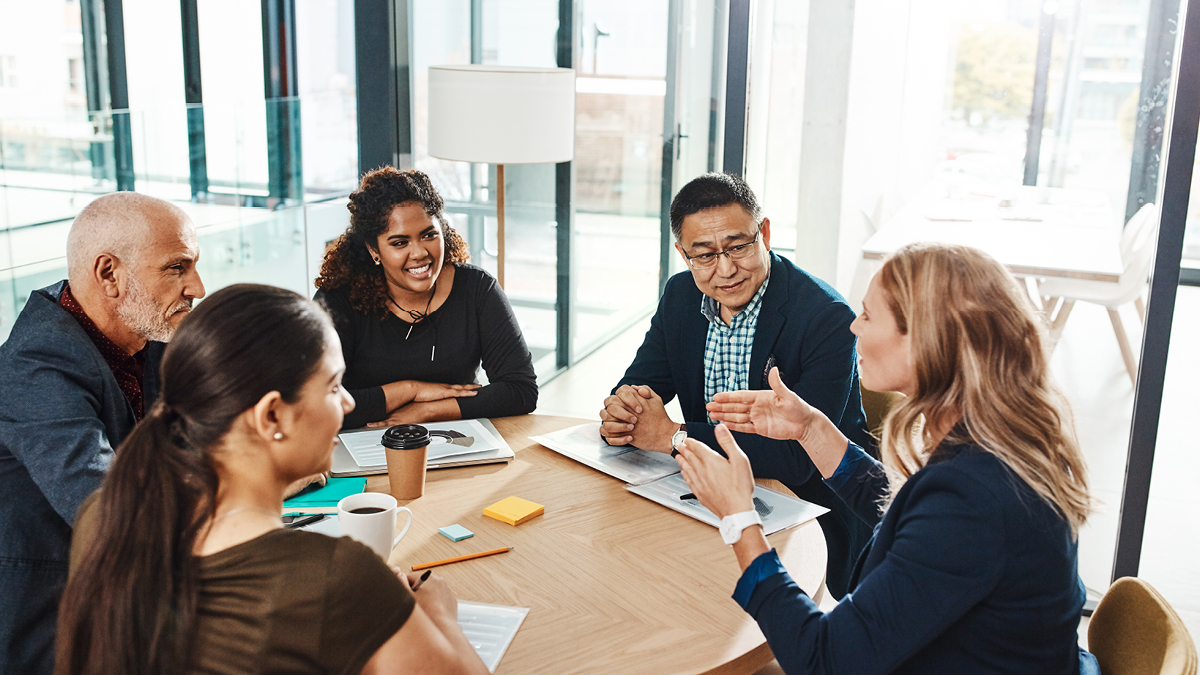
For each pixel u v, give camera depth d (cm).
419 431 167
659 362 223
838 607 111
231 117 317
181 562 80
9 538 135
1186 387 241
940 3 247
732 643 121
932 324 112
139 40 308
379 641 83
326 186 378
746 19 268
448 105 288
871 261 274
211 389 82
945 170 257
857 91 262
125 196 147
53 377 137
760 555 119
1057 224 245
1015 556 104
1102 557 259
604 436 193
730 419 159
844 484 154
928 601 104
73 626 82
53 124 251
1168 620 118
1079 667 118
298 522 150
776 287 203
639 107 340
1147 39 228
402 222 208
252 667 79
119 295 146
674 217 197
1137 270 240
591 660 117
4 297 241
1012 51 242
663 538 153
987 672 108
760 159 281
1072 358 251
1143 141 234
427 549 147
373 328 223
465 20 355
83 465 132
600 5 337
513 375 221
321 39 365
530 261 374
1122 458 251
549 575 140
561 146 294
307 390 86
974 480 106
